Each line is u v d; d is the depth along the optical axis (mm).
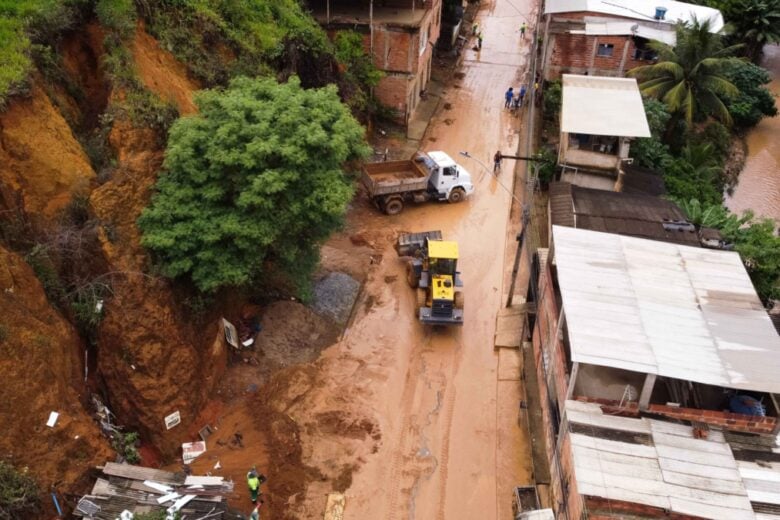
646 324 15945
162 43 23422
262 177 18250
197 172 18734
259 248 19062
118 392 17562
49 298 16969
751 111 42406
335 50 33344
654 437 14555
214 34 25844
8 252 15727
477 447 19625
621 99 30359
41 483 14680
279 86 20734
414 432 19938
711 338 15609
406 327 24078
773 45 54500
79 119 20000
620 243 18938
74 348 17031
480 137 37344
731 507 13102
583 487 13344
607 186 30062
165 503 15227
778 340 15633
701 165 34812
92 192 17781
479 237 29188
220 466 17984
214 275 18609
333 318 23984
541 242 28953
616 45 37719
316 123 19344
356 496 17906
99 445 16156
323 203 18969
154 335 17703
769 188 38156
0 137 16812
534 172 31875
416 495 18094
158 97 20531
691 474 13758
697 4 45844
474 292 26031
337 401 20609
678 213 24328
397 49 34906
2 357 14742
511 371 22375
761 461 14125
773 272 23297
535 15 55562
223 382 20484
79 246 17156
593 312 16203
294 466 18453
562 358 17203
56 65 19438
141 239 18188
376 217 30094
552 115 38688
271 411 19734
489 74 45000
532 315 23672
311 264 21672
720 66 33062
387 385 21531
